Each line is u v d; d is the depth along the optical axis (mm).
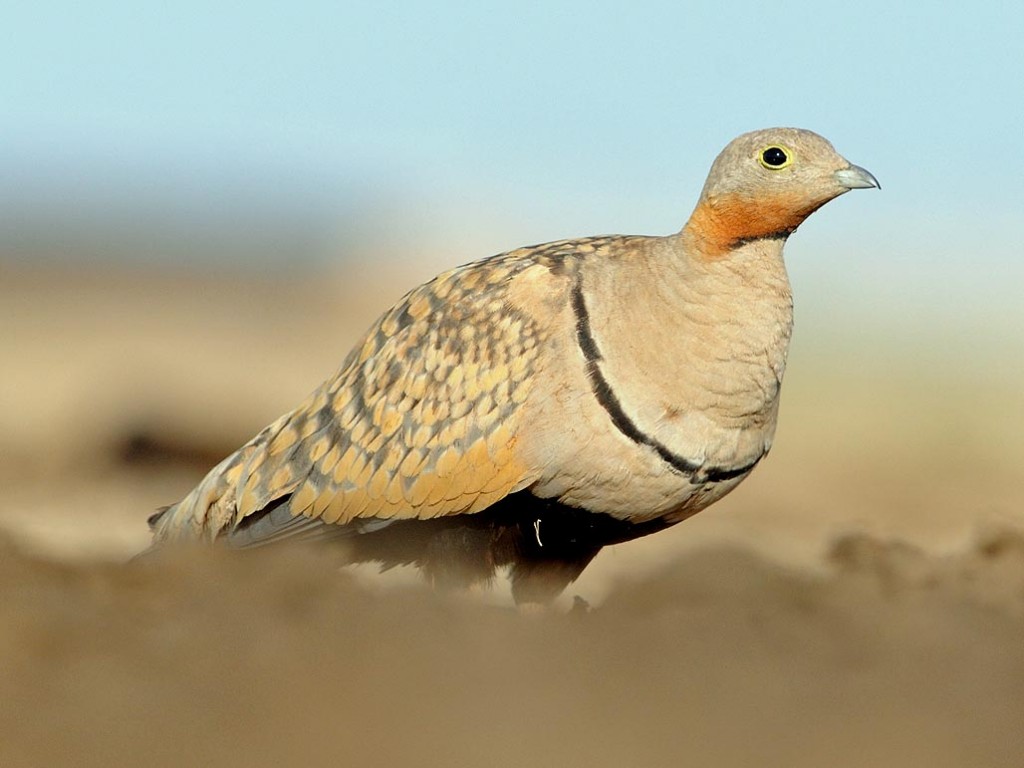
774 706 9203
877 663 10195
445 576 13125
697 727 8875
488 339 12766
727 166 12906
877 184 12781
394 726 8766
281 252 117250
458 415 12719
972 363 50156
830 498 31266
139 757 8406
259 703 9047
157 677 9469
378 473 12906
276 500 13281
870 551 14117
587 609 12484
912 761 8586
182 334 61844
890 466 36250
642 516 12859
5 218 124188
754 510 28516
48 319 67875
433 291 13281
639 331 12578
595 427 12484
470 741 8602
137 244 116688
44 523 22625
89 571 12375
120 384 33500
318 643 10078
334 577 11852
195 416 31469
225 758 8391
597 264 12969
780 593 12477
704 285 12680
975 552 14312
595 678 9594
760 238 12930
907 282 78625
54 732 8680
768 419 12992
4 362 45438
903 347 52844
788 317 12969
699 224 12930
